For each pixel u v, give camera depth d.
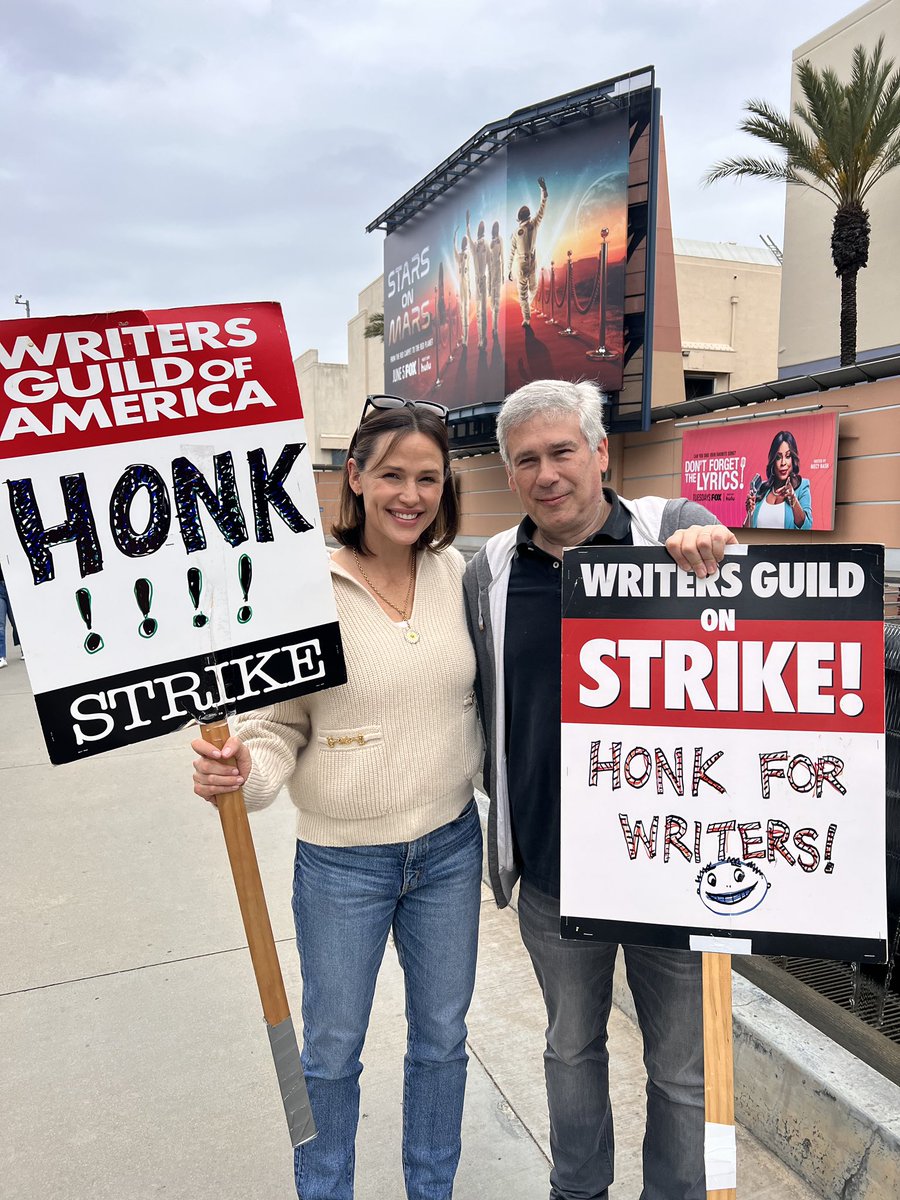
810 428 12.38
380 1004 2.67
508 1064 2.35
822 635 1.34
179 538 1.40
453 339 21.39
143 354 1.36
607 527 1.66
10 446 1.29
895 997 2.26
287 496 1.47
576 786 1.43
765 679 1.36
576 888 1.43
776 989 2.28
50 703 1.32
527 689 1.63
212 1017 2.56
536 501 1.61
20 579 1.30
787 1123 1.91
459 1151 1.77
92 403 1.34
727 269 25.34
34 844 3.83
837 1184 1.77
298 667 1.49
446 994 1.71
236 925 3.11
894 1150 1.63
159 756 5.16
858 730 1.33
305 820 1.67
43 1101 2.21
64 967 2.83
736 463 13.84
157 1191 1.92
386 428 1.55
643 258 16.11
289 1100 1.49
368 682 1.57
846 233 13.59
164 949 2.94
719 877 1.38
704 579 1.38
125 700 1.37
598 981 1.66
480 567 1.73
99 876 3.50
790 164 14.04
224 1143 2.07
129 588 1.37
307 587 1.49
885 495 11.60
